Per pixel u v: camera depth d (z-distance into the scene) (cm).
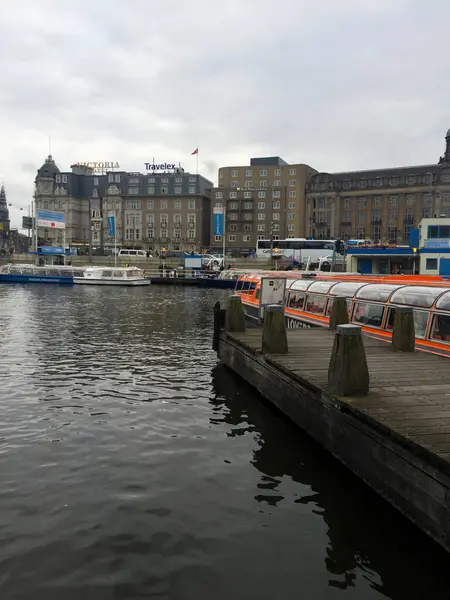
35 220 8131
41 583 568
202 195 11575
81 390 1334
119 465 871
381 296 1527
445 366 1068
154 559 612
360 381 848
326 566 604
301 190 10994
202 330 2511
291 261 7275
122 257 8506
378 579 583
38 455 908
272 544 645
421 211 9944
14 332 2348
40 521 690
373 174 10462
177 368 1617
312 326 1839
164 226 11662
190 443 973
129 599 545
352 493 776
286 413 1070
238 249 11225
